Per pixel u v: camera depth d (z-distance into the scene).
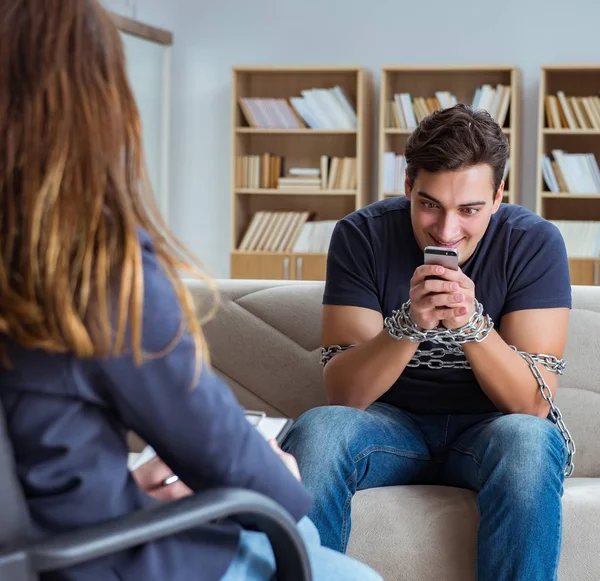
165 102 6.01
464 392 1.90
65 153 0.80
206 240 6.14
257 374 2.30
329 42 5.86
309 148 5.90
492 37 5.66
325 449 1.67
